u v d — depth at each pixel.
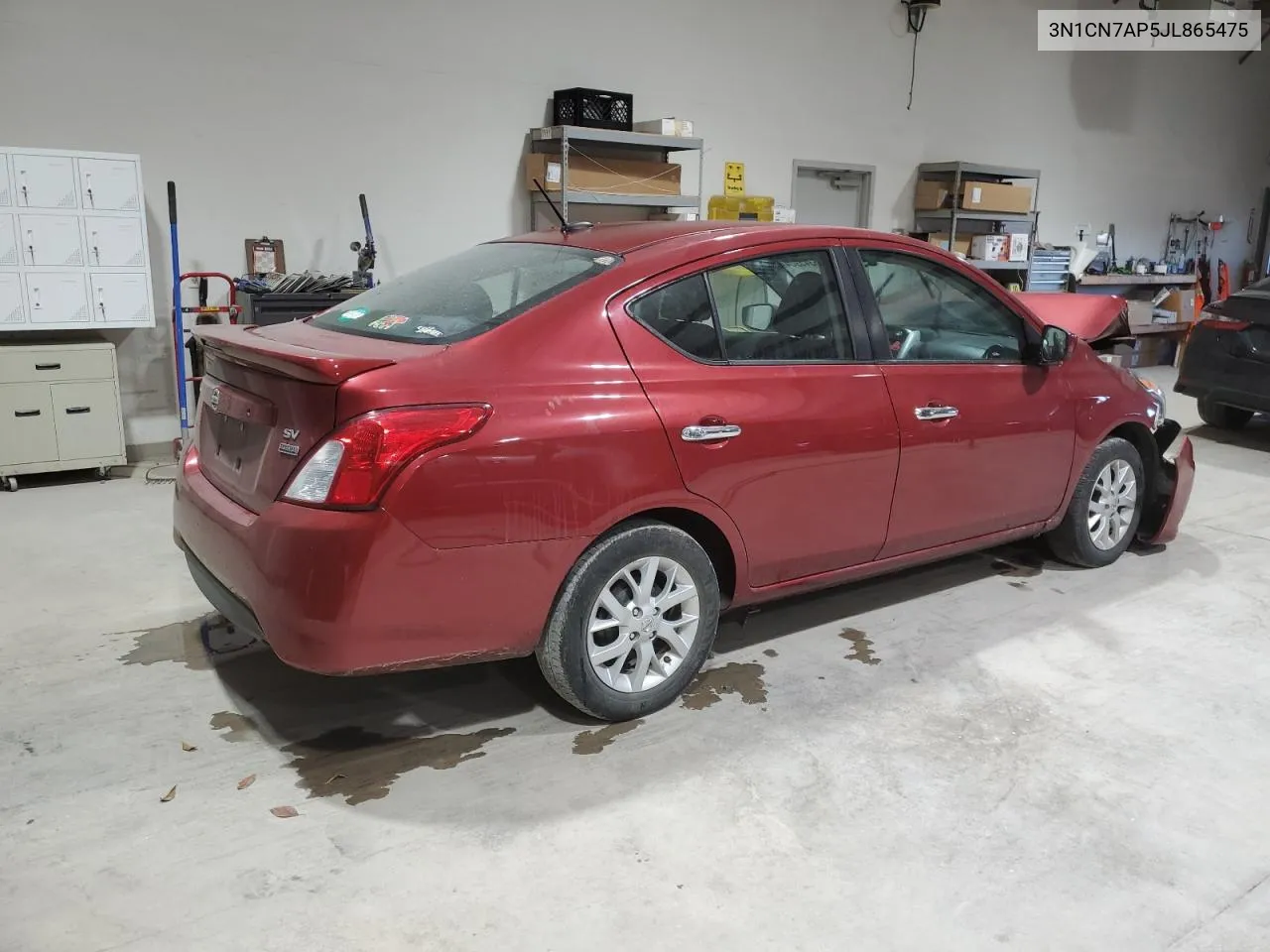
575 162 6.83
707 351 2.69
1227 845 2.24
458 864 2.09
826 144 8.80
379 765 2.47
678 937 1.89
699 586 2.72
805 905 1.99
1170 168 12.23
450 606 2.28
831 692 2.92
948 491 3.26
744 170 8.31
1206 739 2.71
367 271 6.00
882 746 2.62
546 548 2.37
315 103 6.10
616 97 6.94
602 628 2.58
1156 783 2.48
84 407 5.19
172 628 3.29
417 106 6.48
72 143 5.41
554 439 2.34
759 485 2.74
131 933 1.86
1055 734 2.71
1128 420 3.88
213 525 2.41
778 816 2.29
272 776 2.41
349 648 2.18
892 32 9.01
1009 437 3.40
